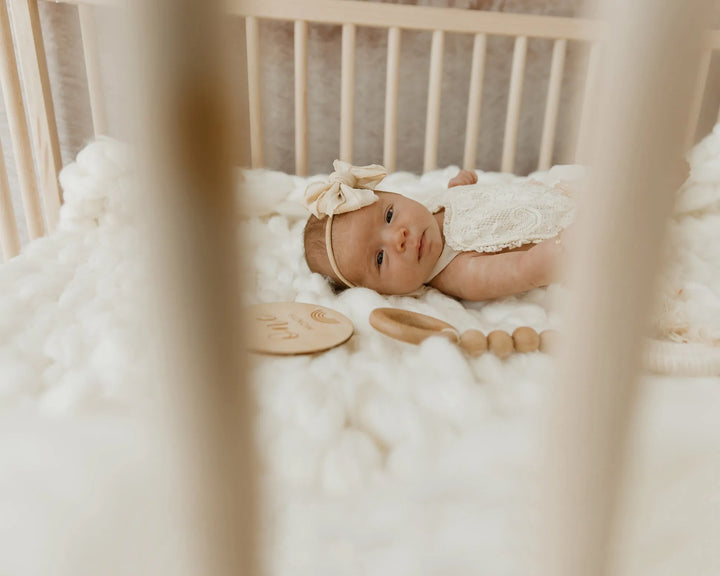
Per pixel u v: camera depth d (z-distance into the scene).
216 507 0.23
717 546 0.49
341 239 0.98
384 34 1.47
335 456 0.53
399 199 1.01
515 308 0.89
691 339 0.72
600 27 0.20
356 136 1.57
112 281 0.82
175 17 0.17
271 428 0.55
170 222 0.19
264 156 1.56
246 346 0.21
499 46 1.49
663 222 0.20
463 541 0.48
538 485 0.25
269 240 1.09
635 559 0.48
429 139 1.39
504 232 0.96
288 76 1.49
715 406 0.59
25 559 0.46
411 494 0.51
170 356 0.21
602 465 0.23
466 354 0.70
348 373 0.65
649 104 0.19
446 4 1.43
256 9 1.23
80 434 0.56
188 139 0.18
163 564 0.45
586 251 0.21
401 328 0.73
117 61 0.18
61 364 0.66
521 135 1.58
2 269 0.88
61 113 1.45
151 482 0.49
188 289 0.20
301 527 0.48
